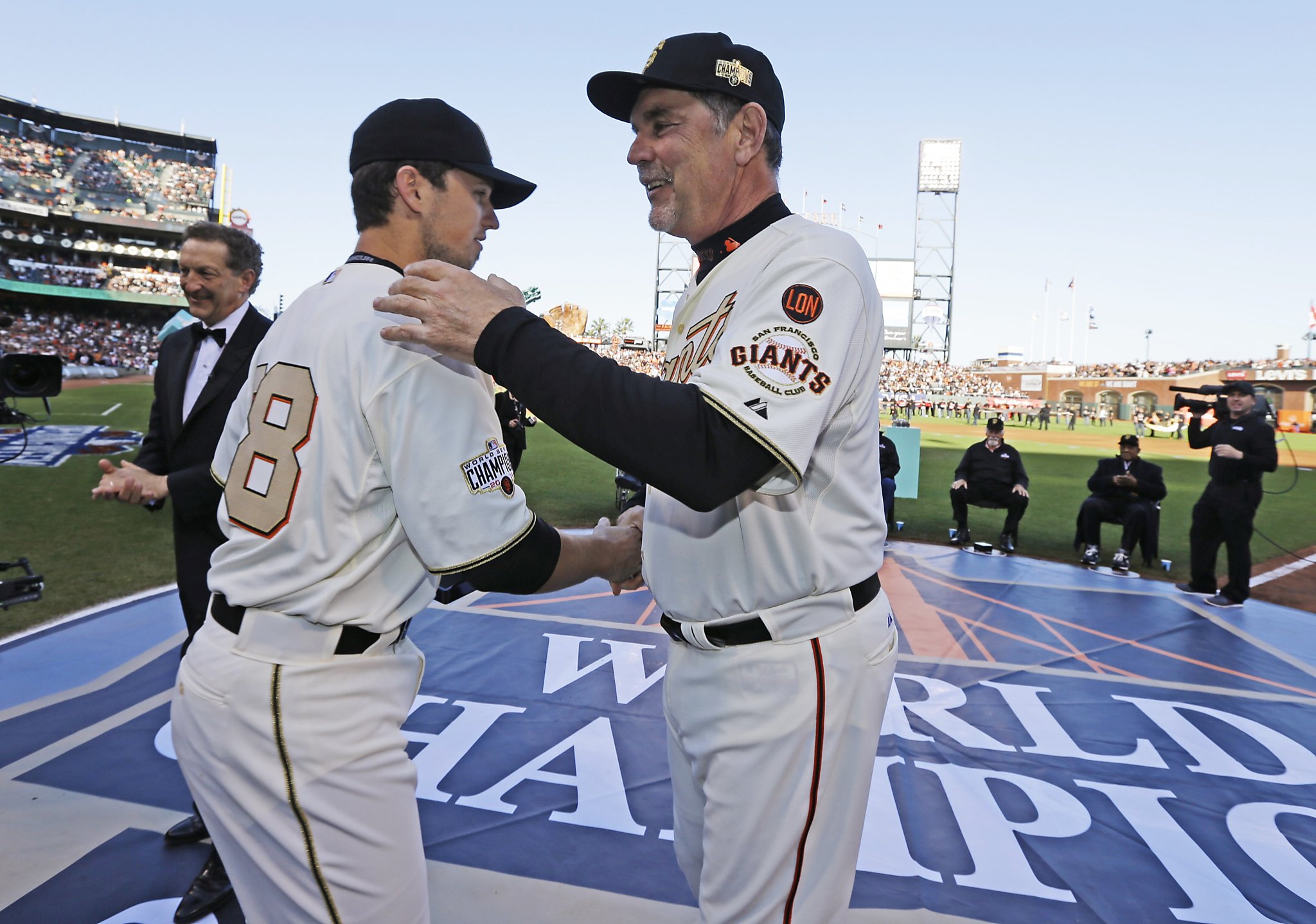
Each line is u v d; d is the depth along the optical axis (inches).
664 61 45.4
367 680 46.2
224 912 77.3
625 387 35.3
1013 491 279.3
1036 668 157.2
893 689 143.2
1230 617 201.6
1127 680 152.1
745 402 35.8
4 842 87.9
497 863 87.0
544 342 36.4
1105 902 84.0
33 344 1449.3
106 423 598.9
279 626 44.8
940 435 1019.9
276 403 45.8
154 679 135.3
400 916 47.4
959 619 191.8
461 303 37.2
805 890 45.8
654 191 48.7
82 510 279.7
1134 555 284.0
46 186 1691.7
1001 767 113.6
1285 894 86.2
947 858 90.9
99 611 171.2
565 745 114.7
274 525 44.6
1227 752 120.8
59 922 75.2
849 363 41.4
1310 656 171.3
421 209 49.3
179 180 1846.7
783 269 40.6
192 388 90.6
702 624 46.6
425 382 42.9
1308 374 1244.5
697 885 55.1
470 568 43.4
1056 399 1935.3
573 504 341.7
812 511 44.0
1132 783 110.1
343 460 43.5
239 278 89.4
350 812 44.8
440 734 117.5
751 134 46.3
